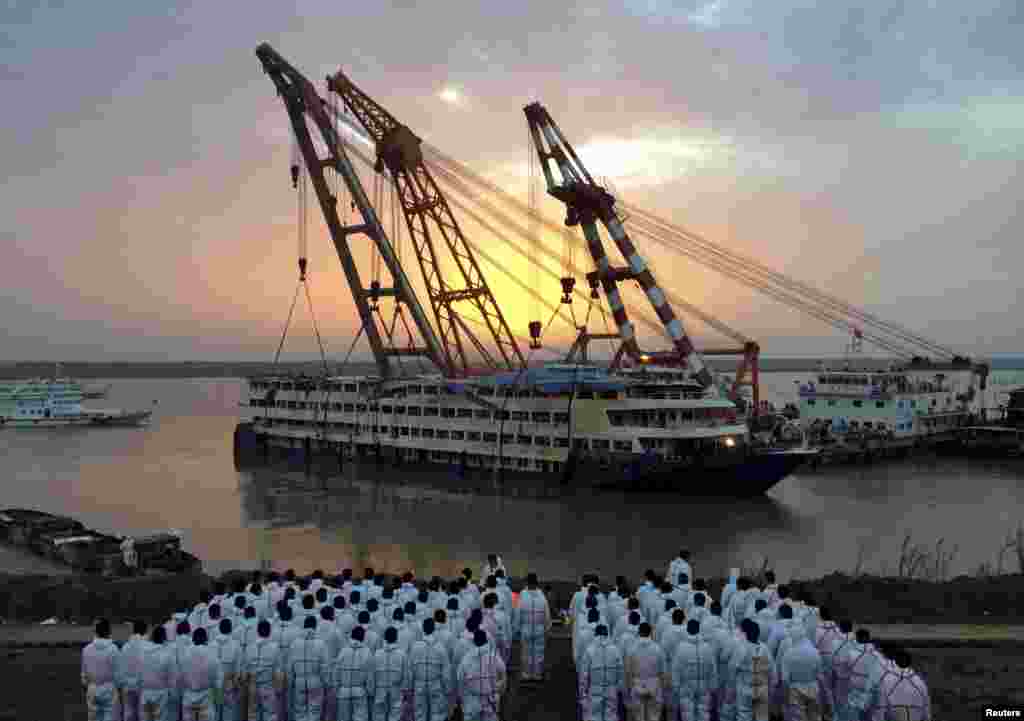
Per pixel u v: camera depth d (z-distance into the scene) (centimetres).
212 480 8869
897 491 7862
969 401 11969
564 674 2278
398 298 9944
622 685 1823
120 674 1777
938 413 11106
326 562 5122
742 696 1758
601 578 4638
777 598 2117
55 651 2475
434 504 7275
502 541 5716
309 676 1825
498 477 8212
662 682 1806
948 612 2780
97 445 12400
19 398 15875
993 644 2452
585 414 7631
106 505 7231
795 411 12888
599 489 7438
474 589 2252
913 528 6147
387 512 6894
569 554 5316
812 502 7219
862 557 5175
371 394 9669
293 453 10431
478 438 8519
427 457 9038
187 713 1747
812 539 5759
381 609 2069
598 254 9481
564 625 2716
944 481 8525
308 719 1834
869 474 9019
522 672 2219
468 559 5172
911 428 10638
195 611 2106
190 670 1748
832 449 9638
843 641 1792
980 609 2808
